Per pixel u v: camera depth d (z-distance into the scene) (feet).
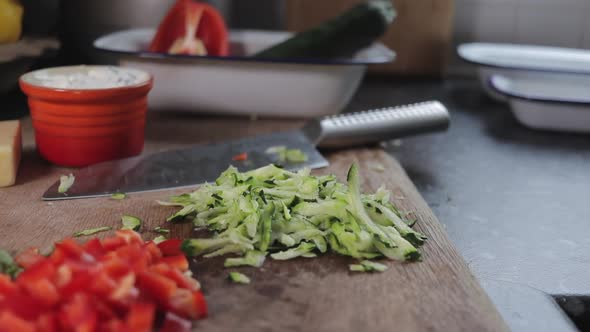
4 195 2.36
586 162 2.89
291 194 2.22
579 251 2.28
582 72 3.33
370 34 3.13
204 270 2.03
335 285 1.99
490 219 2.43
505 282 2.12
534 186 2.68
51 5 3.20
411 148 2.98
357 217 2.14
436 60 3.95
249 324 1.87
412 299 1.96
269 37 3.39
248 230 2.11
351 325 1.88
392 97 3.61
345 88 3.05
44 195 2.34
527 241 2.32
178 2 3.20
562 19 4.07
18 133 2.54
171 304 1.86
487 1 4.06
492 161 2.87
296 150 2.64
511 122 3.32
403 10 3.87
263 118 3.11
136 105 2.59
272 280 2.00
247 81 3.00
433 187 2.64
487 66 3.46
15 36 2.87
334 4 3.88
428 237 2.20
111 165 2.54
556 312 2.02
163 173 2.50
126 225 2.20
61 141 2.53
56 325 1.77
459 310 1.93
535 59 3.64
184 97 3.04
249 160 2.60
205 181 2.45
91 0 3.34
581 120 3.12
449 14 3.88
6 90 2.92
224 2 3.83
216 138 2.88
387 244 2.09
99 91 2.48
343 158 2.70
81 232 2.17
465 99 3.65
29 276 1.83
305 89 3.02
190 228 2.21
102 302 1.81
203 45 3.20
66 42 3.41
